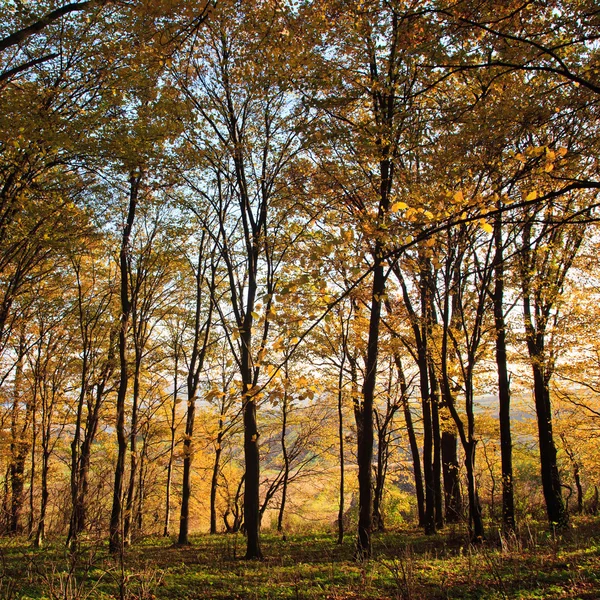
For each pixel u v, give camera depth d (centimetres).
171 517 2583
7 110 771
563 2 536
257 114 1268
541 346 1323
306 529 1950
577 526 1240
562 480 1975
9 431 1805
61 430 1741
